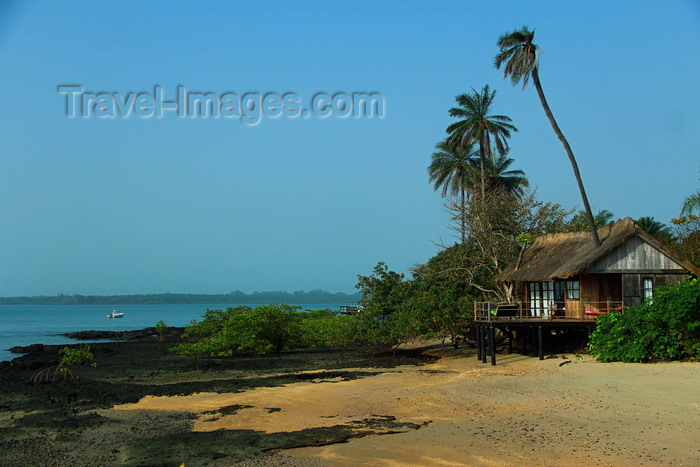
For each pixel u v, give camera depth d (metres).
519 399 17.66
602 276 25.84
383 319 33.88
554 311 27.77
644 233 25.52
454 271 35.72
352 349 38.12
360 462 12.02
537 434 13.54
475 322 27.02
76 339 62.62
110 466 12.54
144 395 21.52
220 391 21.89
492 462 11.68
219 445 13.69
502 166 50.47
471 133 47.38
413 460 12.02
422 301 30.06
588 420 14.57
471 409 16.67
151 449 13.66
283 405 18.55
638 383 18.58
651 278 25.42
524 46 28.77
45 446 14.45
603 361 22.98
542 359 24.98
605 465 11.20
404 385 21.81
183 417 17.41
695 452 11.70
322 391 20.94
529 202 37.62
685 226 35.50
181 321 116.12
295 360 32.94
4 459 13.35
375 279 34.69
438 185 51.16
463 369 25.36
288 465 11.98
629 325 22.48
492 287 35.12
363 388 21.34
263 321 35.69
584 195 27.80
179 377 27.30
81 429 16.19
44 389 23.20
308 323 40.88
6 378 27.88
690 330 21.11
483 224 36.19
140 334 64.00
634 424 13.95
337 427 15.02
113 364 33.31
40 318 134.38
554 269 27.05
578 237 29.27
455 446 12.86
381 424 15.21
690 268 25.17
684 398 16.25
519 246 35.00
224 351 34.84
